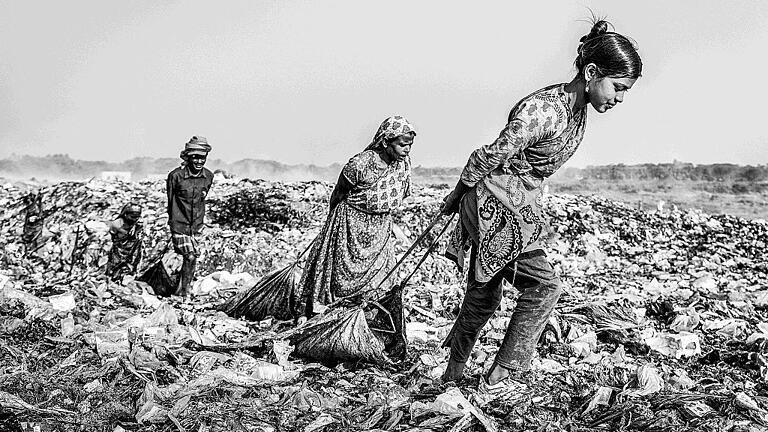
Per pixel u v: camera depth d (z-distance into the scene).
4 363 5.04
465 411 4.19
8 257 10.38
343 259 6.33
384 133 6.25
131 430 4.11
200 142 7.85
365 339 5.18
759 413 4.33
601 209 14.60
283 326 6.24
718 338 6.45
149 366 4.93
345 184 6.29
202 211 8.02
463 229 4.48
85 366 4.95
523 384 4.73
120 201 12.86
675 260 11.84
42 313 6.16
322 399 4.49
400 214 12.48
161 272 8.02
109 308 7.00
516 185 4.25
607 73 4.09
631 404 4.33
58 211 12.55
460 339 4.60
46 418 4.20
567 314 6.61
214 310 6.97
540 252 4.30
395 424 4.14
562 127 4.14
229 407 4.34
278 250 10.78
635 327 6.48
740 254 12.41
